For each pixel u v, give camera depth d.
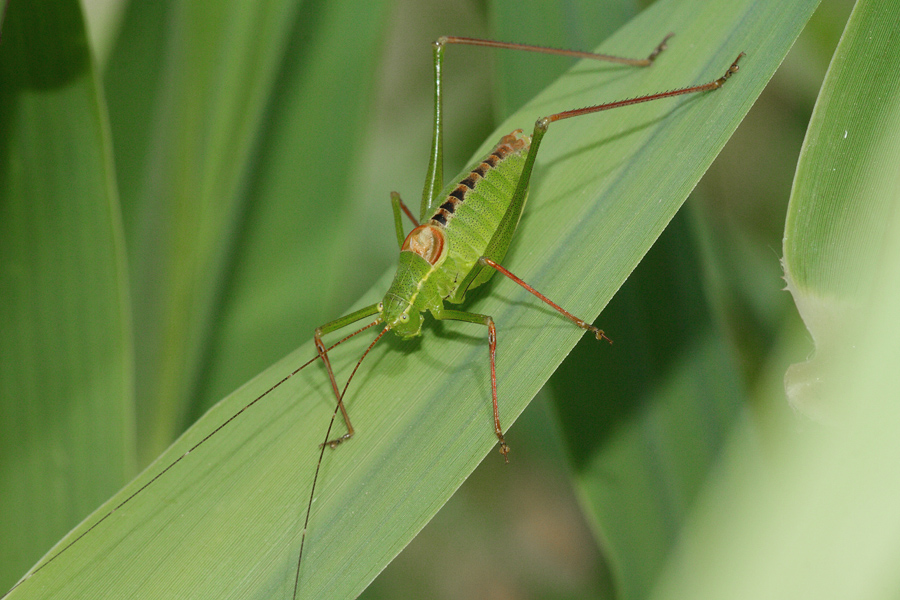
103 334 0.32
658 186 0.30
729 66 0.30
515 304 0.31
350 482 0.30
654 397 0.32
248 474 0.30
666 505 0.31
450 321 0.31
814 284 0.29
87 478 0.32
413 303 0.31
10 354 0.32
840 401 0.28
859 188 0.29
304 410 0.31
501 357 0.31
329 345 0.31
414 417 0.30
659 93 0.31
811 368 0.29
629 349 0.32
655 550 0.31
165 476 0.30
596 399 0.32
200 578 0.30
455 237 0.31
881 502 0.28
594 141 0.31
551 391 0.32
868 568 0.28
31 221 0.31
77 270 0.31
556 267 0.31
